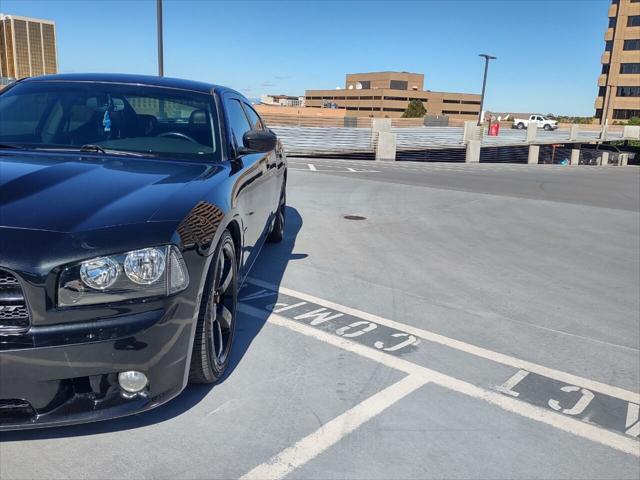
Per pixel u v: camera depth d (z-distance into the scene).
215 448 2.45
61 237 2.18
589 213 10.68
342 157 25.02
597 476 2.45
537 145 41.28
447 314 4.42
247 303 4.32
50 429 2.50
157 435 2.51
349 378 3.19
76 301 2.14
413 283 5.22
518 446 2.63
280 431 2.61
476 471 2.42
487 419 2.86
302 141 23.92
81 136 3.48
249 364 3.27
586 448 2.66
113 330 2.18
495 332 4.10
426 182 14.40
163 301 2.30
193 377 2.81
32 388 2.12
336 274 5.32
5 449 2.34
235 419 2.68
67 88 3.79
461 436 2.68
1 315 2.12
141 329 2.22
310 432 2.62
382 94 139.25
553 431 2.79
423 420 2.80
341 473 2.34
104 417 2.24
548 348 3.86
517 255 6.74
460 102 144.75
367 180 13.82
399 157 30.14
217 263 2.77
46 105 3.65
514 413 2.94
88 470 2.25
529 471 2.45
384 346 3.69
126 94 3.76
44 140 3.42
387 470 2.38
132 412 2.29
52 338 2.10
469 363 3.52
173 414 2.68
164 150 3.46
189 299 2.44
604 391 3.26
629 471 2.50
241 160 3.72
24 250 2.12
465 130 33.34
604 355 3.81
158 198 2.57
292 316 4.11
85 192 2.53
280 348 3.53
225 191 3.01
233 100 4.39
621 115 87.50
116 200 2.48
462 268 5.93
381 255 6.24
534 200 12.09
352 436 2.62
